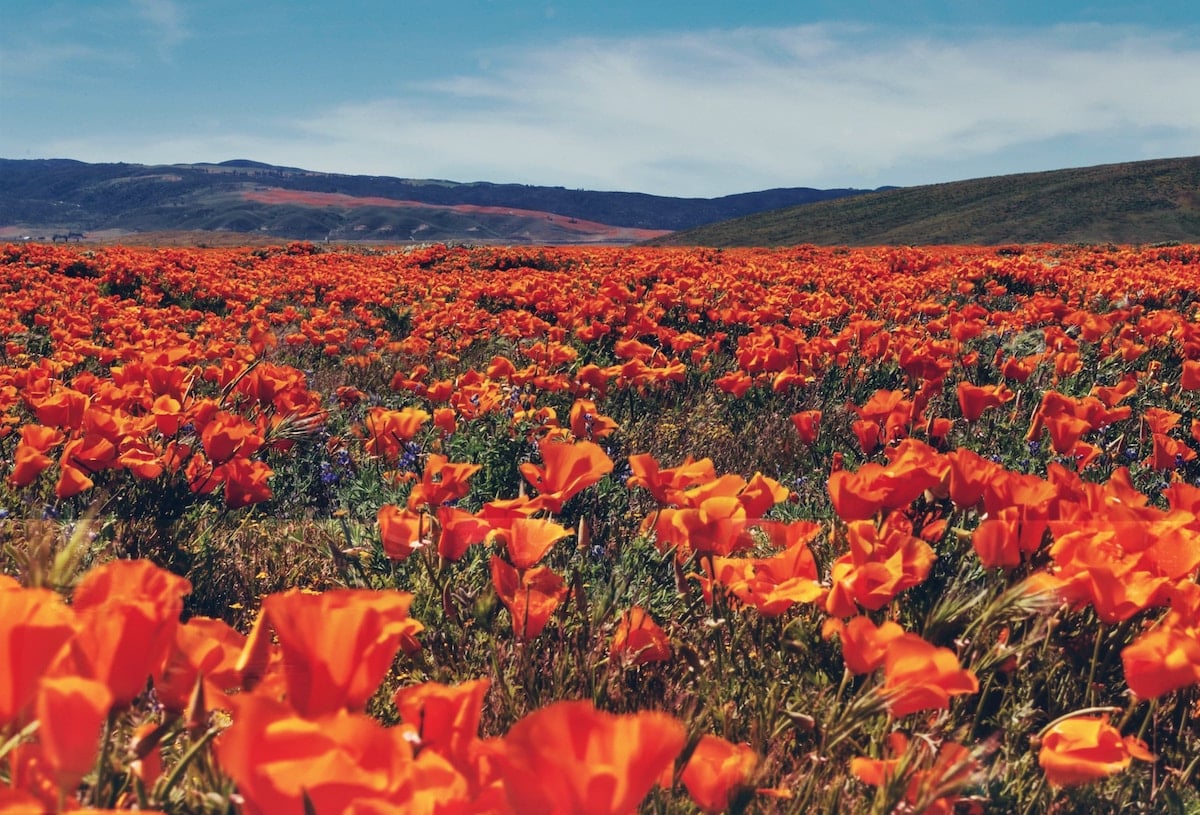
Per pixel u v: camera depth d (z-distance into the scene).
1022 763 1.81
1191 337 7.07
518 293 12.31
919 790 1.27
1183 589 1.74
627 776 0.69
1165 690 1.52
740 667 2.09
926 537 2.35
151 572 0.99
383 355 8.91
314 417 3.31
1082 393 6.23
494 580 1.94
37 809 0.63
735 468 5.00
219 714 1.60
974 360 6.93
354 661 0.83
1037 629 1.83
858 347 6.98
